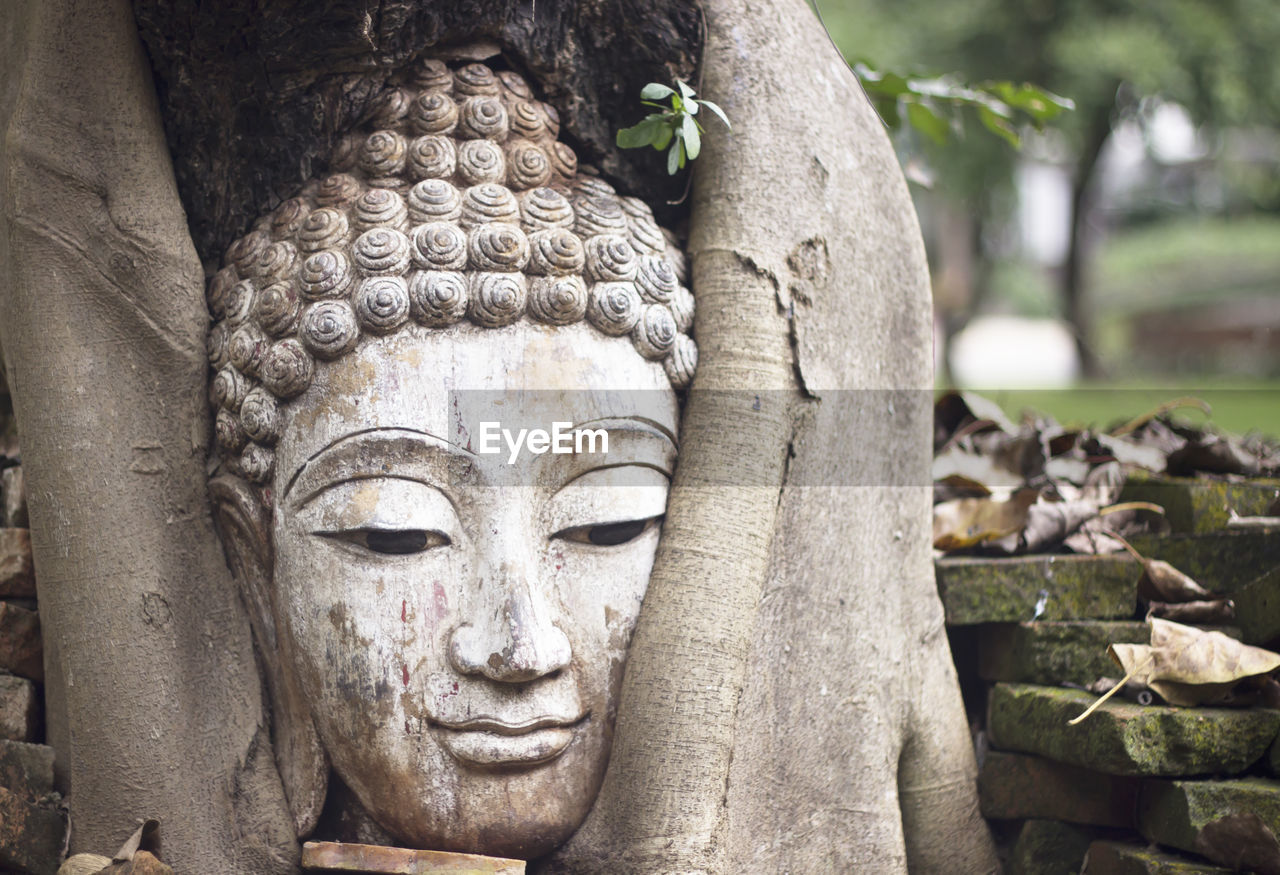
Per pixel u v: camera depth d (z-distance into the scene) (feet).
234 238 5.90
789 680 5.86
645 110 6.15
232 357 5.61
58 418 5.51
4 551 6.28
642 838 5.35
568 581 5.47
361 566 5.37
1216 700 5.90
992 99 9.82
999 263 48.26
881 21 34.35
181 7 5.45
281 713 5.72
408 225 5.53
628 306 5.60
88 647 5.47
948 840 6.42
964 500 7.45
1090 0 32.24
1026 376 44.57
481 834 5.35
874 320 6.28
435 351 5.39
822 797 5.91
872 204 6.36
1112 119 36.50
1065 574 6.73
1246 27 32.09
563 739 5.39
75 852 5.50
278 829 5.59
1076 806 6.27
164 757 5.48
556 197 5.70
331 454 5.36
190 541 5.73
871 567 6.18
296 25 5.38
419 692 5.32
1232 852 5.43
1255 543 6.63
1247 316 54.39
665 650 5.46
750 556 5.62
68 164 5.53
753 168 6.07
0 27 5.81
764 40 6.30
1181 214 71.87
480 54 5.85
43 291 5.54
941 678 6.50
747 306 5.87
